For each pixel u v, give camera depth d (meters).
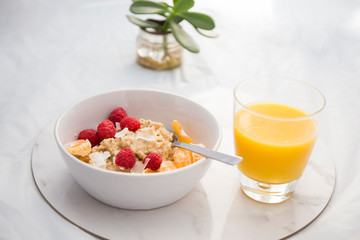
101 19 0.91
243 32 0.90
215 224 0.48
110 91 0.57
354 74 0.78
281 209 0.50
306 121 0.47
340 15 0.96
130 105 0.58
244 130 0.49
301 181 0.54
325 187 0.53
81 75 0.75
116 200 0.47
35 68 0.75
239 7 1.00
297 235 0.47
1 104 0.66
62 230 0.46
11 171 0.54
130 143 0.51
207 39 0.87
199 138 0.56
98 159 0.49
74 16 0.92
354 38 0.87
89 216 0.48
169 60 0.77
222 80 0.75
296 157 0.48
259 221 0.48
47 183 0.51
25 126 0.62
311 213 0.50
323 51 0.84
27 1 0.95
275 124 0.47
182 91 0.71
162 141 0.52
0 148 0.58
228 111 0.67
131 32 0.88
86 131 0.54
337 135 0.63
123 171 0.50
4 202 0.49
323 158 0.58
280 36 0.88
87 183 0.47
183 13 0.71
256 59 0.81
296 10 0.99
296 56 0.82
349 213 0.50
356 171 0.56
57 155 0.56
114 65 0.78
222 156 0.47
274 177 0.49
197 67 0.79
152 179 0.44
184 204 0.50
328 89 0.73
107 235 0.46
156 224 0.47
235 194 0.52
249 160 0.49
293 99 0.53
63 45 0.82
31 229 0.47
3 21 0.87
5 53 0.78
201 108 0.55
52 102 0.68
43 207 0.49
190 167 0.45
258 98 0.53
